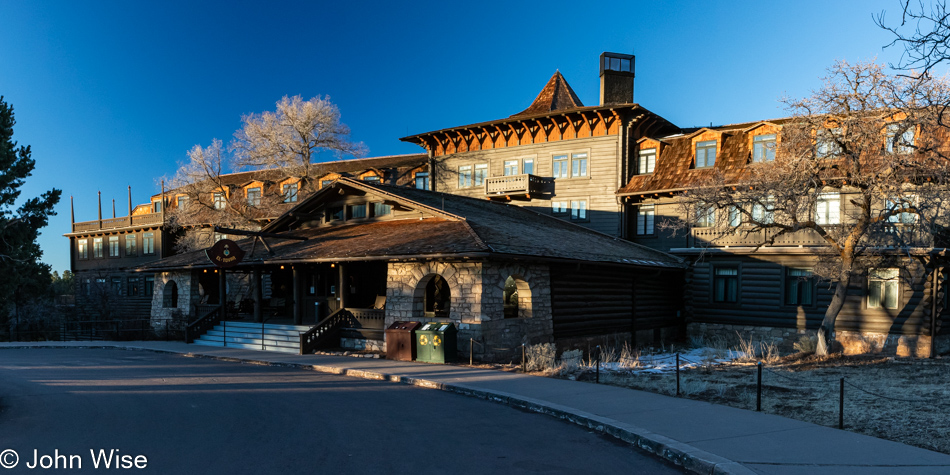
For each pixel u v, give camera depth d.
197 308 27.23
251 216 41.28
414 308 19.55
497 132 40.12
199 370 16.69
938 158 18.05
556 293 21.47
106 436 9.12
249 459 7.91
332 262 21.66
